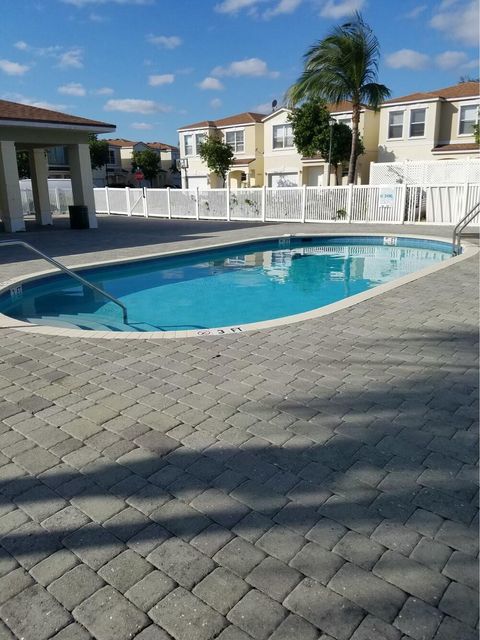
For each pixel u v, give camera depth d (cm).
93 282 1045
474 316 580
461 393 369
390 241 1509
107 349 481
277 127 3497
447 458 286
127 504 250
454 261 962
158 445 304
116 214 2780
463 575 202
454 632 177
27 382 404
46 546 222
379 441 304
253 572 206
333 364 431
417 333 518
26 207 2797
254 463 283
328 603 190
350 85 2206
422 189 1817
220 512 243
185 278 1107
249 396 369
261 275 1141
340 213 1989
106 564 212
